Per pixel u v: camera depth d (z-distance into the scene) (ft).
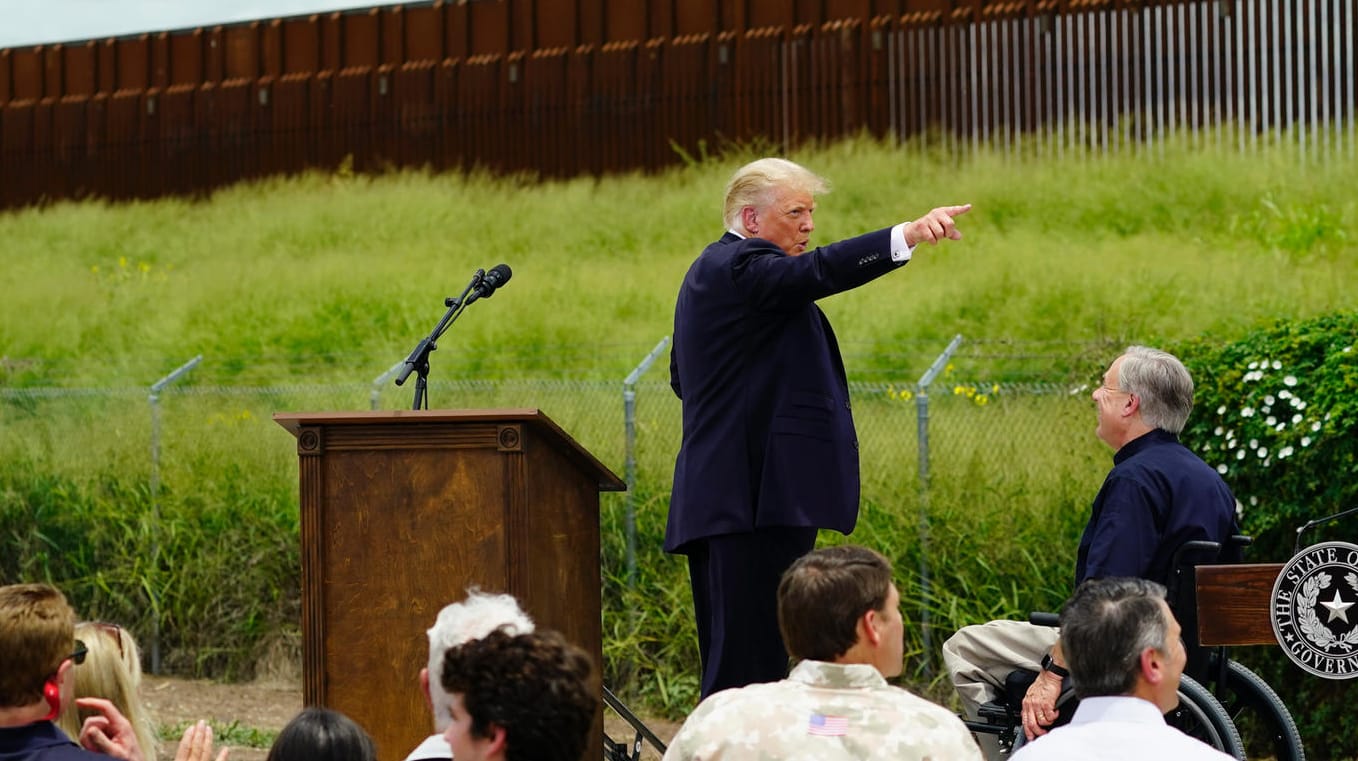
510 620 14.43
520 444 18.81
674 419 50.06
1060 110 72.49
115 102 86.12
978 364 58.08
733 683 20.53
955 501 41.37
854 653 15.26
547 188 78.02
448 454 19.04
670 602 42.39
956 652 24.39
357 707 19.12
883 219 72.02
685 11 78.33
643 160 77.97
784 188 21.20
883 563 15.55
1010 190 70.74
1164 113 71.00
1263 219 66.44
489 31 81.25
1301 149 68.49
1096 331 55.47
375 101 82.28
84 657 16.29
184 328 71.10
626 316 66.08
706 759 14.87
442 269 73.26
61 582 48.65
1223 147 69.67
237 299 72.54
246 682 46.37
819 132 75.66
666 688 41.14
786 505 20.24
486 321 66.80
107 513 48.93
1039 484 41.11
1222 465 34.24
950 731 14.93
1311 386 33.30
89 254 81.10
